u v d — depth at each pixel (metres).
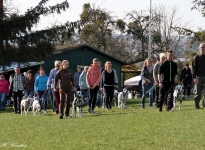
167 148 10.19
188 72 29.05
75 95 16.92
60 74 16.61
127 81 43.25
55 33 34.31
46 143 11.19
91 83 18.05
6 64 33.47
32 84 23.02
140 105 23.30
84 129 13.02
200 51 17.78
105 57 43.31
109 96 20.09
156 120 14.23
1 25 32.62
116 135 11.82
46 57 34.69
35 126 14.38
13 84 21.89
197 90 18.00
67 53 39.38
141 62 58.16
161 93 17.20
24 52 33.59
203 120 13.94
